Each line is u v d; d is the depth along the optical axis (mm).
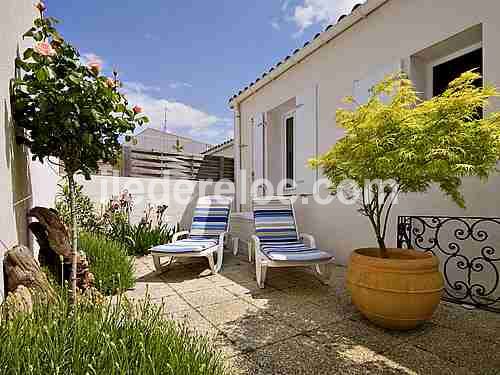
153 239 5738
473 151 2182
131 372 1390
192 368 1529
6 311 1741
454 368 1991
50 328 1601
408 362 2066
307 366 2029
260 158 6770
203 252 4312
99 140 2686
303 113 5535
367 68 4344
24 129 2576
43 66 2287
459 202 2684
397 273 2424
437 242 3307
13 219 2316
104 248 3938
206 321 2746
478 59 3488
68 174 2682
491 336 2416
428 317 2480
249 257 5234
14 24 2475
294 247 4277
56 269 2854
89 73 2504
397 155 2268
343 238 4742
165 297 3395
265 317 2832
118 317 1887
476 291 3152
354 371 1972
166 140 9773
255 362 2072
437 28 3520
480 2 3141
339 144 2852
